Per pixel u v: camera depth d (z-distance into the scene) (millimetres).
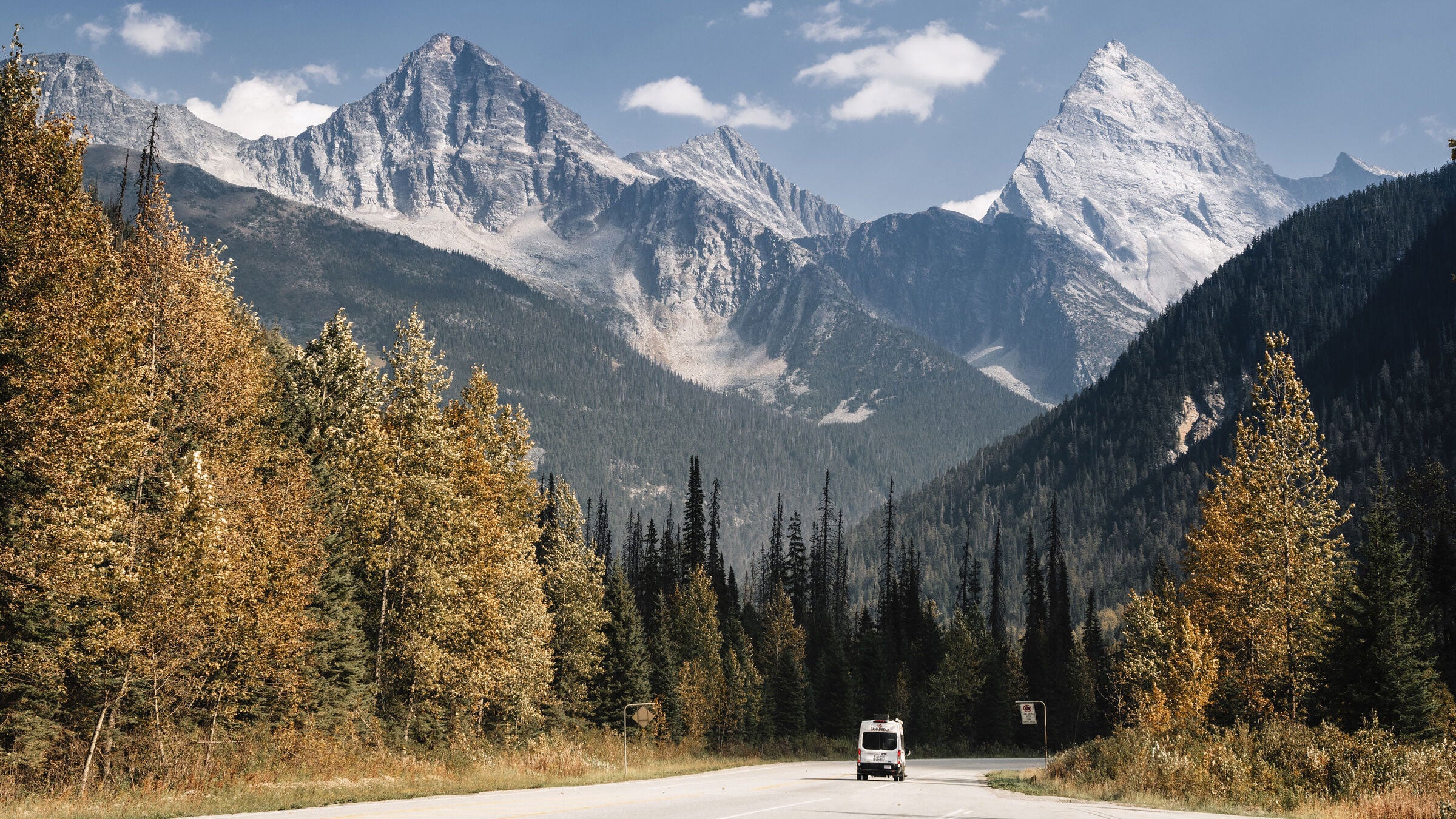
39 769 28750
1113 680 75875
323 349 51969
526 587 52812
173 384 36031
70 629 29797
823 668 108500
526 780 37188
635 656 74812
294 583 35406
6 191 28000
